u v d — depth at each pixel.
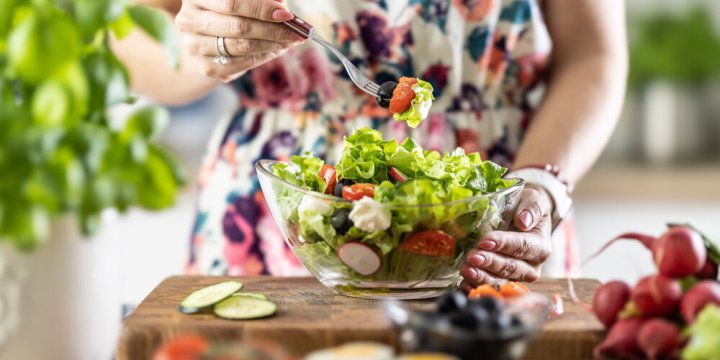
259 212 1.73
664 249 1.01
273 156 1.74
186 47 1.50
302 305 1.21
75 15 0.95
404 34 1.69
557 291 1.32
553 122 1.64
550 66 1.80
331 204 1.16
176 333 1.08
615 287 1.06
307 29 1.38
